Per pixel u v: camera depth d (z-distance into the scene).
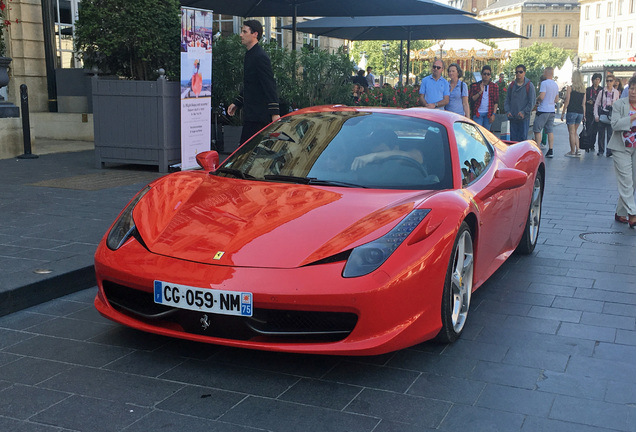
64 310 3.97
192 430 2.58
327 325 3.02
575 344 3.58
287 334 2.98
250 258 3.03
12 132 10.16
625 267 5.20
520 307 4.20
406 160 3.90
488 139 4.96
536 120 13.88
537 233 5.67
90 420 2.64
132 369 3.14
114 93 8.98
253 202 3.51
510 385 3.04
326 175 3.84
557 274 4.98
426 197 3.47
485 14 128.75
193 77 8.70
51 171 8.82
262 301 2.90
